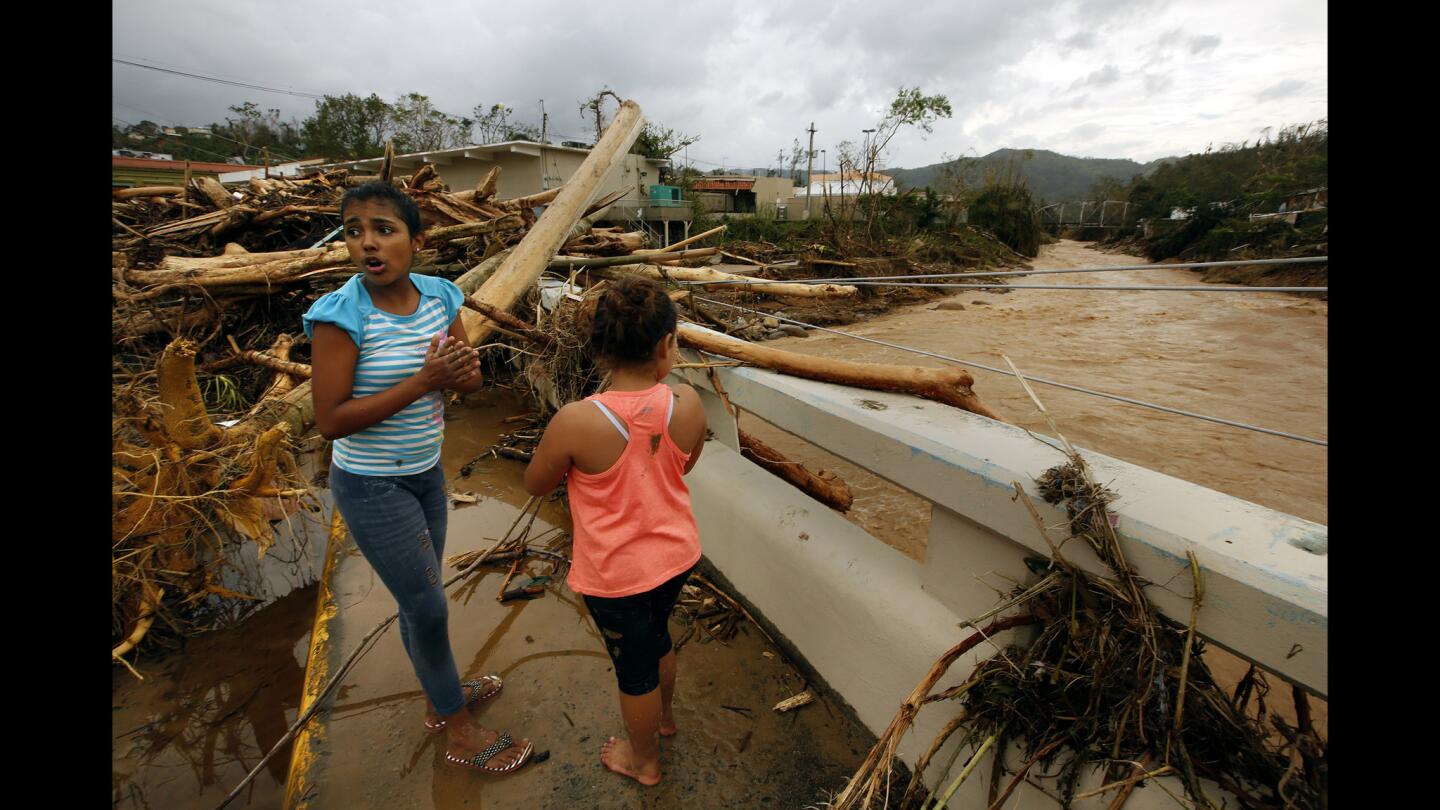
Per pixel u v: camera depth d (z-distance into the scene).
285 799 2.00
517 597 2.95
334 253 6.16
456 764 2.06
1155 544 1.26
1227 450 5.23
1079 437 5.52
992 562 1.69
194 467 3.09
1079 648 1.38
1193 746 1.24
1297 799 1.10
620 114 6.20
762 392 2.56
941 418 1.99
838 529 2.38
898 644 1.94
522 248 5.41
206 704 2.51
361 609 2.85
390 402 1.69
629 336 1.64
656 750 1.95
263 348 6.04
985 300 15.81
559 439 1.66
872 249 20.38
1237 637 1.14
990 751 1.55
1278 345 9.87
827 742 2.13
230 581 3.31
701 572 3.04
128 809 2.06
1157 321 12.43
